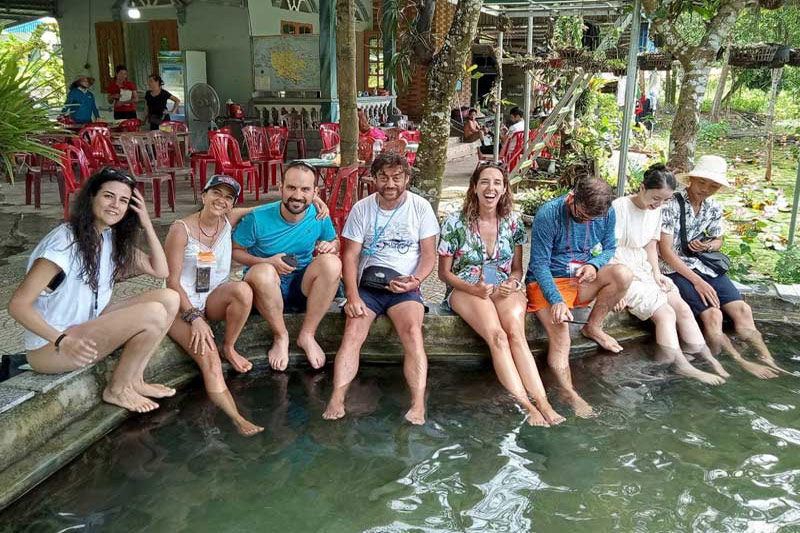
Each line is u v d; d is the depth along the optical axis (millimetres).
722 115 21141
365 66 17375
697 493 3137
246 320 4305
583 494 3121
